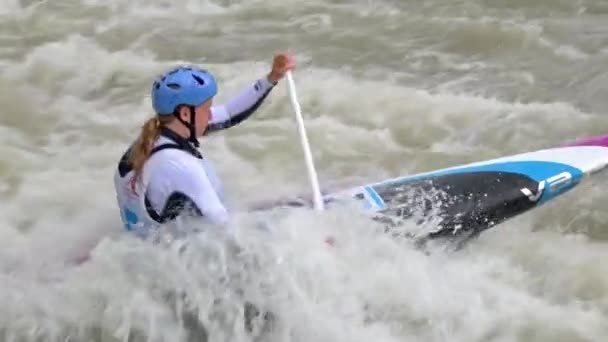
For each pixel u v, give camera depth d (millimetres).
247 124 22062
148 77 25453
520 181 16828
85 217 18562
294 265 13906
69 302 14266
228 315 13688
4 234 18094
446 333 14117
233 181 19406
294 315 13719
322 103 22656
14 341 14172
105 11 30281
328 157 20406
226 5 29922
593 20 25844
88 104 24203
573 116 21188
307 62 25203
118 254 14195
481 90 22844
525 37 25125
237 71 25141
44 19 29906
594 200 17703
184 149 13734
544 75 23312
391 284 14359
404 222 15719
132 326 13836
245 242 13852
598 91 22281
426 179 16844
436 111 21875
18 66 26484
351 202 16062
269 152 20781
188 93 13523
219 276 13680
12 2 31438
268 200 16812
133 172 13891
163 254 13836
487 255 16047
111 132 22625
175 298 13781
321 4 28938
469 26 25906
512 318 14414
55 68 26219
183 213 13719
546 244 16438
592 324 14297
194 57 26484
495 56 24562
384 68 24500
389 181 16906
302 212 15102
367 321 14062
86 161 21281
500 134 20734
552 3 26953
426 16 27047
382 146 20734
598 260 15852
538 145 20125
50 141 22391
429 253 15500
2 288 14789
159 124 13727
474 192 16516
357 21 27406
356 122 21828
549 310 14617
